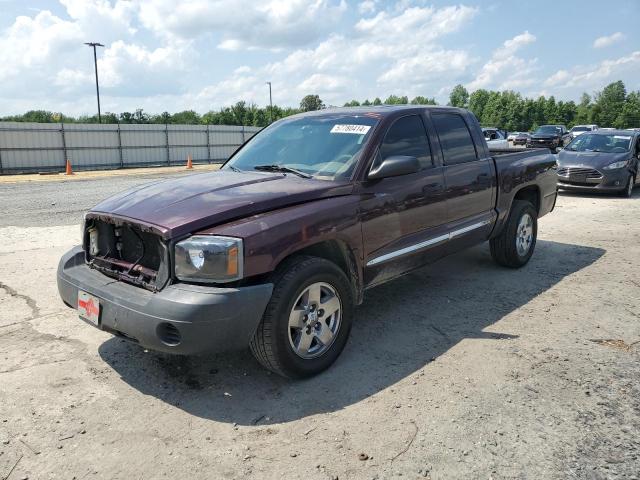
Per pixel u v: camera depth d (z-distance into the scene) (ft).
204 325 10.00
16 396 11.18
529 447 9.32
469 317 15.69
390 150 14.39
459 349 13.42
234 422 10.27
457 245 17.01
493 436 9.65
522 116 324.80
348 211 12.62
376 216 13.44
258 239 10.68
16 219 34.68
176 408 10.79
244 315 10.37
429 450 9.27
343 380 11.89
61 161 101.76
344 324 12.53
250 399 11.12
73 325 15.07
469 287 18.60
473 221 17.49
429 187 15.29
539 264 21.68
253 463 9.02
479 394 11.14
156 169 105.40
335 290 12.25
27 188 62.08
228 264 10.32
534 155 21.42
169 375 12.19
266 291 10.73
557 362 12.59
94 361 12.85
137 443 9.60
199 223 10.70
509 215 19.80
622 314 15.79
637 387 11.38
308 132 15.47
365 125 14.55
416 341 13.97
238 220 11.02
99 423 10.23
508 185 19.13
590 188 42.37
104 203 12.83
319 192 12.44
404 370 12.32
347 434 9.80
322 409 10.69
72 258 13.03
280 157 15.01
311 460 9.07
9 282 19.03
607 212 35.37
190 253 10.36
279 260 11.05
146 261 11.37
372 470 8.77
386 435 9.75
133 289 11.12
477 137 18.17
